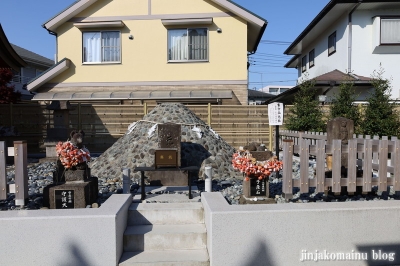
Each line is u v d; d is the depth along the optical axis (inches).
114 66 527.5
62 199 168.4
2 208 177.0
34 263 132.1
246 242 136.9
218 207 143.9
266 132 455.8
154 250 151.6
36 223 131.8
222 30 517.0
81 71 529.0
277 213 137.9
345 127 197.9
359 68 510.0
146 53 524.4
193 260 140.9
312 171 275.6
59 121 386.0
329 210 140.3
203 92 508.7
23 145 163.6
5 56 335.6
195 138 284.8
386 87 394.9
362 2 471.8
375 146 174.4
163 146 227.8
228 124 454.0
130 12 522.9
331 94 512.7
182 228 159.8
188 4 517.7
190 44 520.7
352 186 171.6
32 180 256.5
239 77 519.2
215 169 266.7
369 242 142.6
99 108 454.6
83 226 133.6
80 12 524.4
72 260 133.4
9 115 453.4
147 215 165.8
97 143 456.4
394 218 143.6
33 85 510.3
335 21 562.9
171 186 234.2
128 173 198.8
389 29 492.7
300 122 402.3
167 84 525.0
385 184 174.7
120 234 144.2
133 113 455.5
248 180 176.2
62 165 177.6
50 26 507.2
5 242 131.1
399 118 405.4
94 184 188.9
